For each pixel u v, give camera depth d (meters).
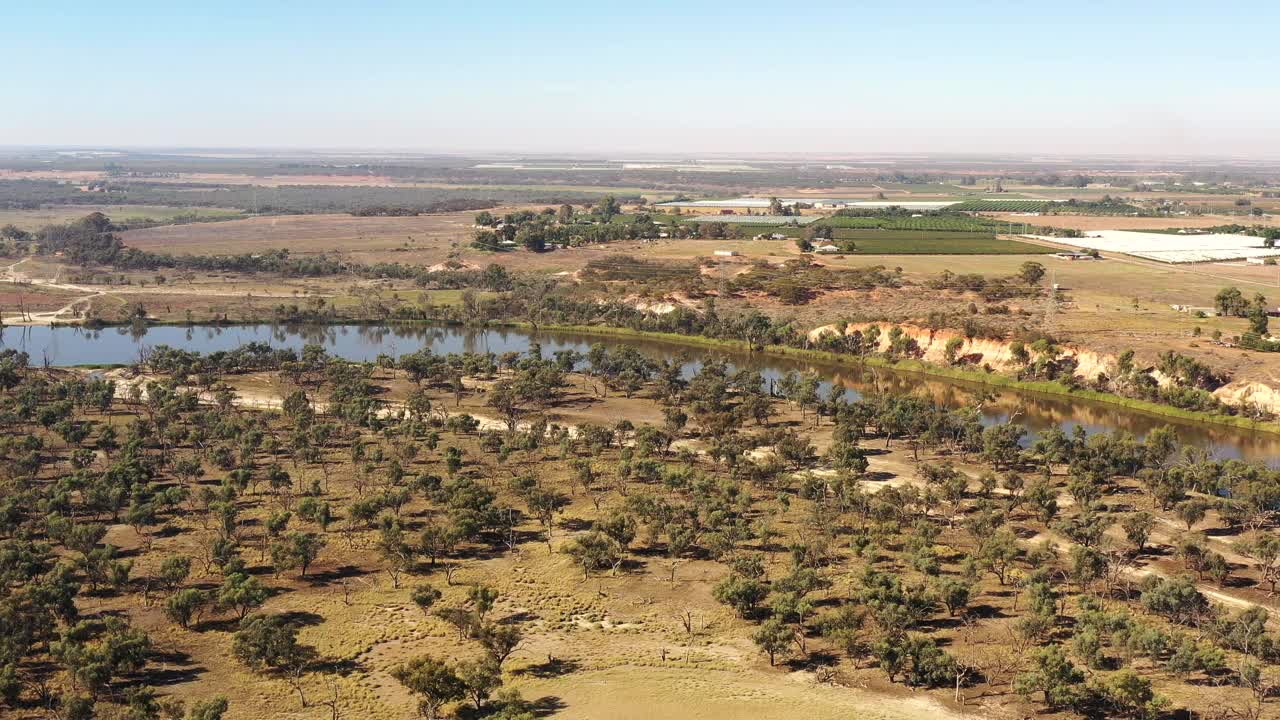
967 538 115.94
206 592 98.88
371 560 110.44
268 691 81.56
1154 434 142.88
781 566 107.12
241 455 142.12
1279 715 75.88
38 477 136.88
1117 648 85.94
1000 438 144.62
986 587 102.00
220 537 110.38
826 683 83.00
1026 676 78.50
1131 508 125.94
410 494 127.19
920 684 82.25
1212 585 101.62
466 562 109.75
